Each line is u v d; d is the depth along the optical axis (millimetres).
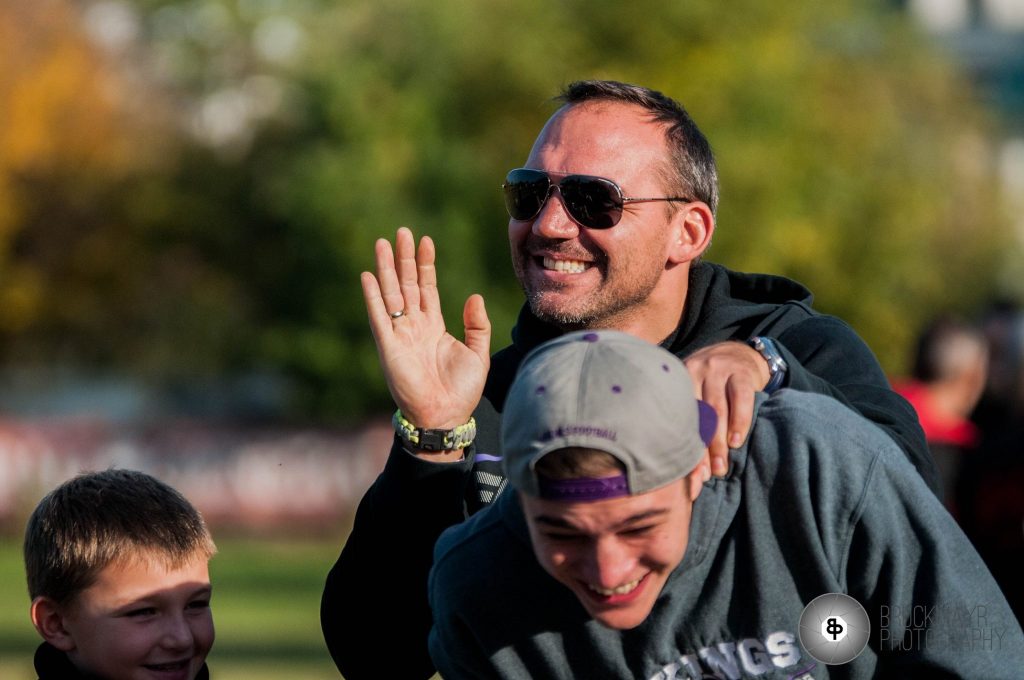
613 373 8094
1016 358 23750
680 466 8141
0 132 99500
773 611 9078
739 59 79688
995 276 109188
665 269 12281
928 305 94938
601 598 8484
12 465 82750
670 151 12258
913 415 10852
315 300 86250
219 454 84438
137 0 105000
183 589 11711
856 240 85750
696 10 79688
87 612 11539
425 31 81688
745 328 12188
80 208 102562
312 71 83875
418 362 10930
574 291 12117
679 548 8492
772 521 9117
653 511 8141
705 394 9320
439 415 10836
